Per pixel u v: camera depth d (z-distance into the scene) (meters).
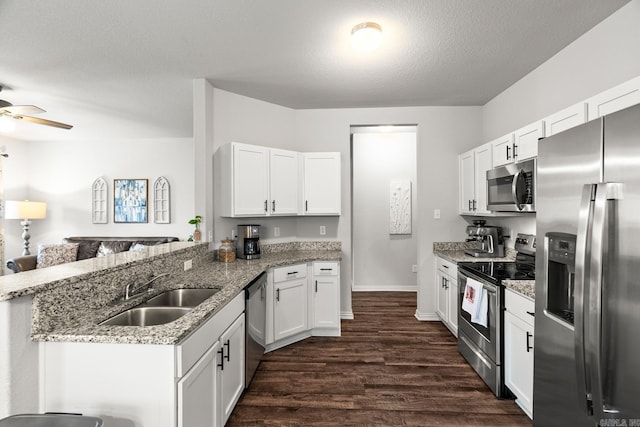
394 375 2.52
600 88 2.10
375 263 5.34
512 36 2.27
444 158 3.79
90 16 2.04
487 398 2.21
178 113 4.10
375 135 5.34
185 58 2.61
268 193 3.27
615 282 1.07
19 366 1.22
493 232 3.25
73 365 1.30
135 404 1.29
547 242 1.45
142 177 5.51
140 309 1.76
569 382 1.33
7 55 2.55
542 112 2.69
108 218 5.51
